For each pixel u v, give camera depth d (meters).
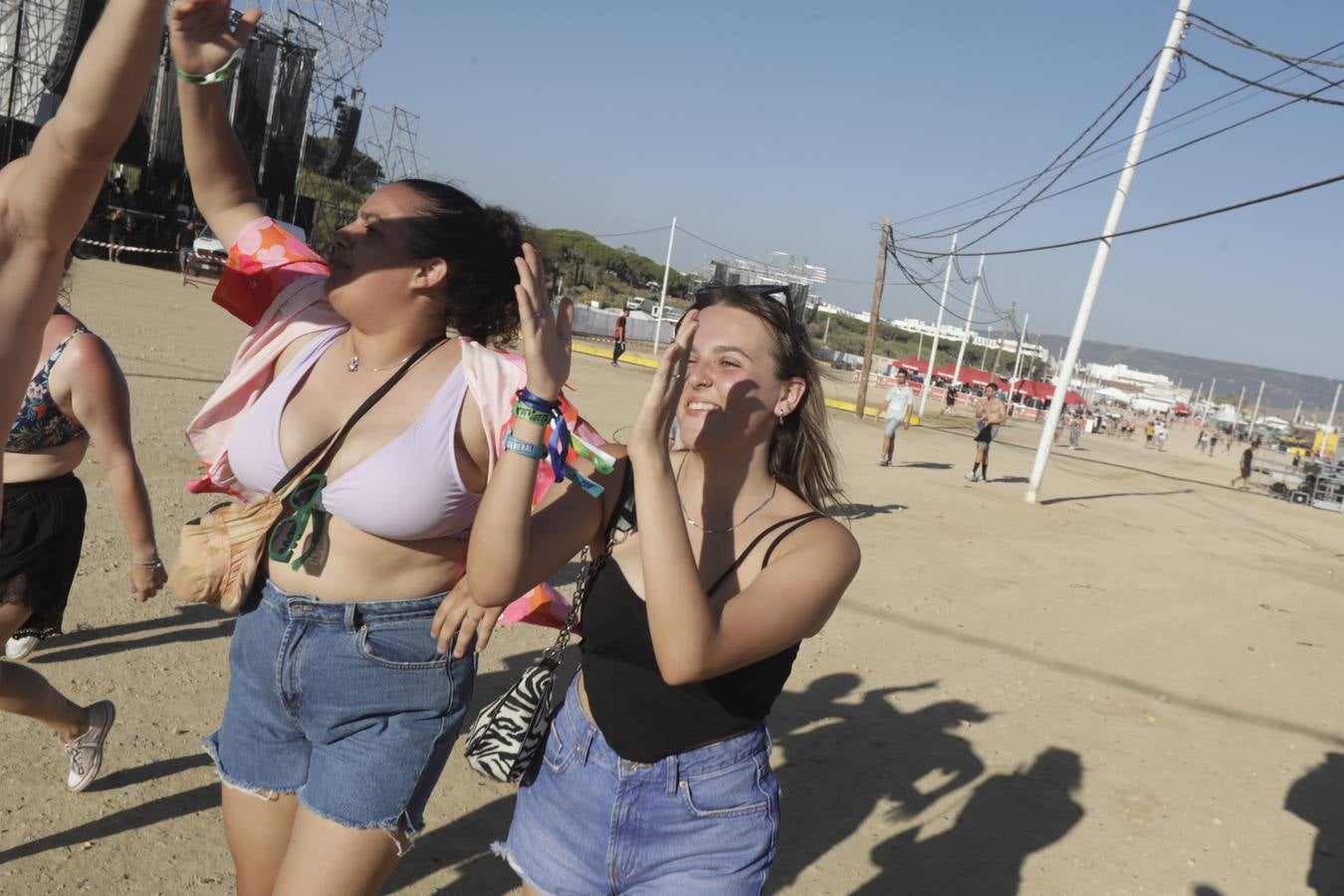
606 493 2.09
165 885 3.05
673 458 2.28
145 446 8.35
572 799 2.02
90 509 6.40
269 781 2.19
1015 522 14.18
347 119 37.09
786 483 2.21
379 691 2.08
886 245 31.31
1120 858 4.37
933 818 4.47
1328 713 7.05
